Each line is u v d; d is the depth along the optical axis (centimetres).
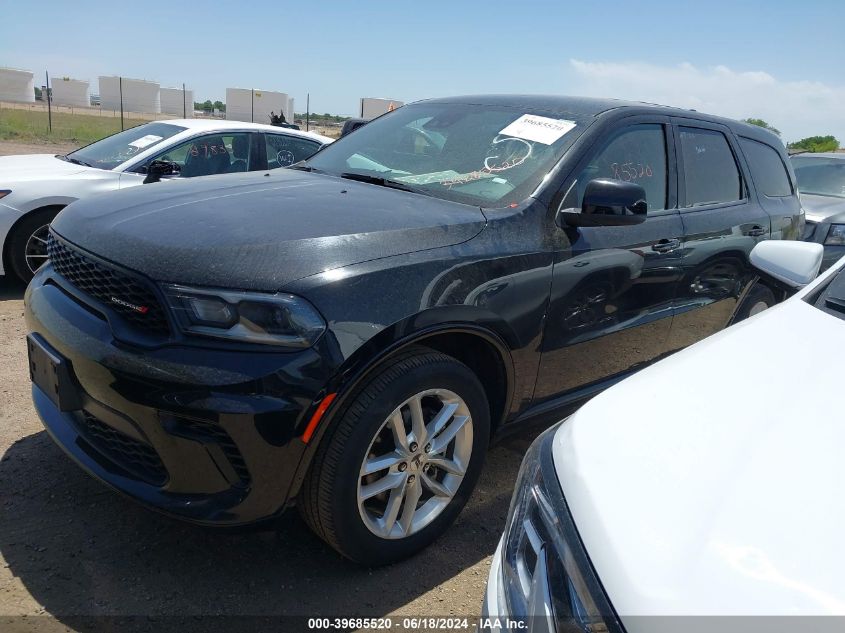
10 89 5825
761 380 171
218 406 210
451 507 274
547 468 153
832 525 120
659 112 377
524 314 278
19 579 240
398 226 258
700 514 124
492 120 358
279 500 225
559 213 300
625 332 338
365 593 248
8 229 540
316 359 216
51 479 303
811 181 872
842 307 224
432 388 250
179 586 245
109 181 583
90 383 235
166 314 221
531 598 134
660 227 349
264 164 688
